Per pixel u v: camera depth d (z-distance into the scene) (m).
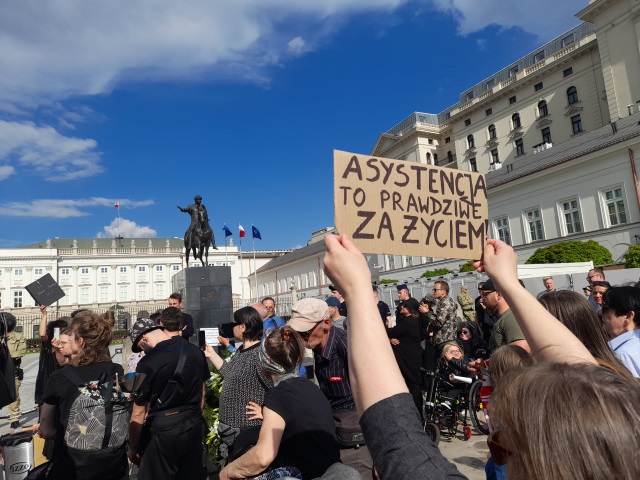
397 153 61.69
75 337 3.38
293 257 61.16
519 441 0.76
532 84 45.50
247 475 2.37
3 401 4.39
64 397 3.22
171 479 3.54
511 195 29.94
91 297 74.19
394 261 36.94
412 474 0.79
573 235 25.75
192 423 3.66
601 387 0.74
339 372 3.23
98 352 3.43
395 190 1.69
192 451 3.67
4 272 69.50
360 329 0.95
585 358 1.16
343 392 3.21
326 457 2.38
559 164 26.52
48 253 71.75
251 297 78.44
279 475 2.18
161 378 3.55
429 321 6.71
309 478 2.34
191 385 3.69
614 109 34.97
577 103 41.56
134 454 3.58
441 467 0.81
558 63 42.75
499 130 48.69
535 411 0.74
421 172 1.76
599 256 22.58
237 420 3.30
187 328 7.70
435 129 57.72
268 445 2.34
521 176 28.78
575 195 26.05
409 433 0.85
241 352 3.58
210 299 13.70
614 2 34.62
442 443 5.83
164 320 4.37
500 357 2.22
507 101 47.88
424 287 20.45
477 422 5.89
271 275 69.38
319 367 3.34
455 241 1.76
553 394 0.75
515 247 29.31
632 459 0.67
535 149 42.28
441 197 1.78
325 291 51.09
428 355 6.61
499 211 30.80
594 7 35.53
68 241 84.56
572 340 1.21
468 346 8.05
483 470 4.84
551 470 0.69
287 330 2.62
